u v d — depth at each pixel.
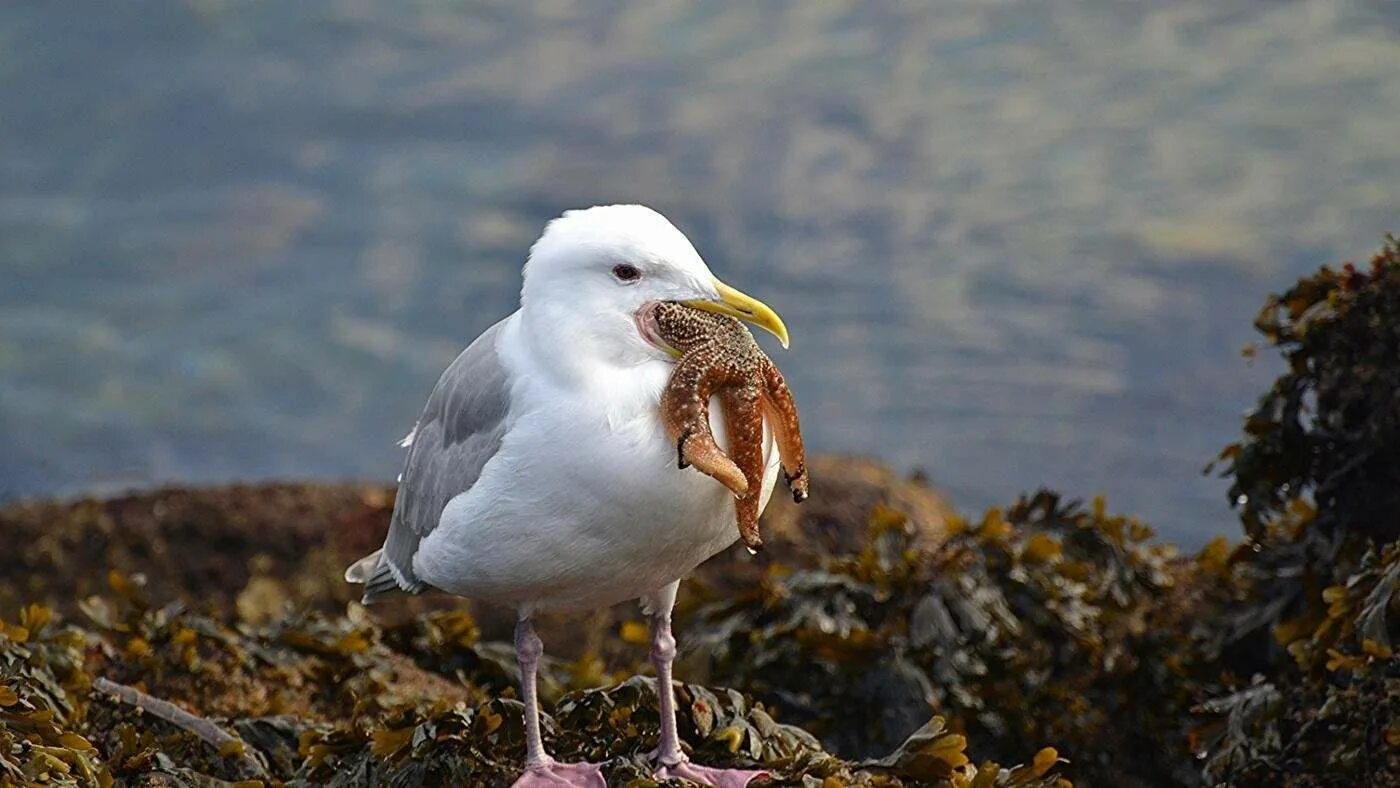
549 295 6.12
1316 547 8.68
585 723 6.73
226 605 11.37
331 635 8.71
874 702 8.79
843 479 12.16
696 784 6.05
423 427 6.80
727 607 9.27
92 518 11.90
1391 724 6.97
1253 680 8.45
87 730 7.20
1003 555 9.34
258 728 7.51
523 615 6.52
